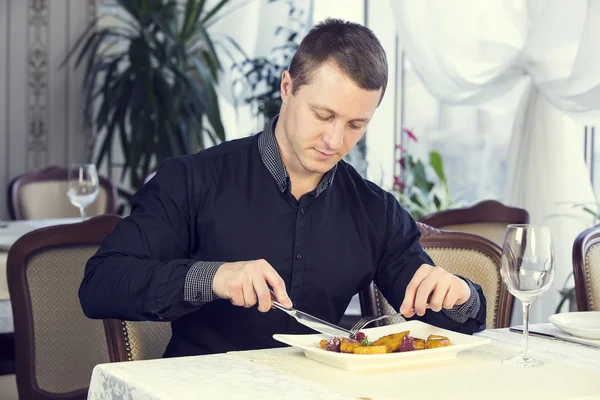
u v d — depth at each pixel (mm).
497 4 3752
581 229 3578
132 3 5480
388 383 1297
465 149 4363
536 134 3615
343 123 1586
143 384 1264
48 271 2455
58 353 2492
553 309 3582
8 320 2953
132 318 1581
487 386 1291
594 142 3676
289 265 1808
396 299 1868
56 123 6160
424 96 4602
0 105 6062
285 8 5309
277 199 1810
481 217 3182
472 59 3840
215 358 1456
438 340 1491
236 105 5516
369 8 4910
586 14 3342
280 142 1803
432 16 3953
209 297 1486
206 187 1800
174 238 1745
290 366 1398
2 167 6086
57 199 4461
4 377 3086
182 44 5414
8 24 6051
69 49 6156
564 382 1330
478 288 1776
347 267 1836
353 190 1887
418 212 4098
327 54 1560
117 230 1714
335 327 1487
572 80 3369
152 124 5289
